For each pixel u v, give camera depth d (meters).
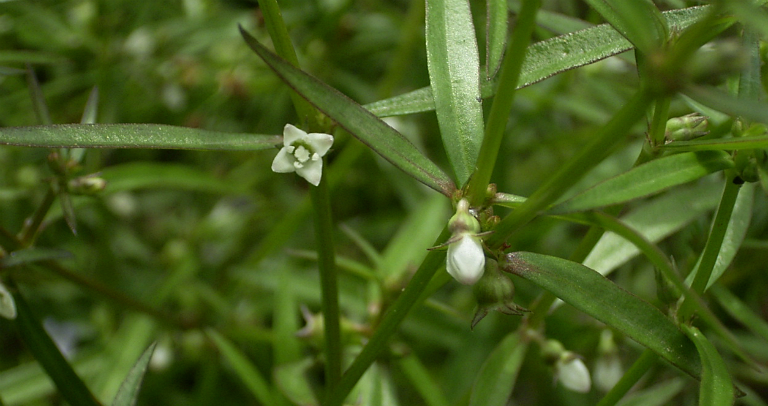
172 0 0.28
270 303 0.25
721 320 0.20
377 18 0.29
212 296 0.23
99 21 0.25
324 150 0.15
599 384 0.18
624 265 0.22
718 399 0.14
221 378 0.24
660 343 0.14
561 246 0.25
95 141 0.14
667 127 0.15
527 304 0.22
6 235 0.16
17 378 0.19
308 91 0.14
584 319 0.21
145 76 0.26
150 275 0.26
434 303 0.17
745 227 0.16
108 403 0.21
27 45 0.26
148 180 0.22
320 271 0.15
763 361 0.20
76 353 0.23
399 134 0.14
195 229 0.27
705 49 0.15
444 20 0.15
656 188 0.13
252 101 0.29
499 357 0.16
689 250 0.19
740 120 0.14
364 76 0.30
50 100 0.27
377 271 0.18
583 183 0.21
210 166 0.29
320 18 0.27
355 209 0.29
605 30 0.15
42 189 0.24
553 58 0.15
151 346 0.15
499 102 0.13
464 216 0.14
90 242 0.26
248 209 0.28
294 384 0.18
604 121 0.23
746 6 0.12
